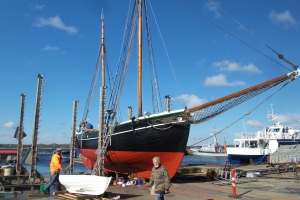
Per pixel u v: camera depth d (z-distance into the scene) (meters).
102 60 30.30
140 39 18.75
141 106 18.28
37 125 14.57
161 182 6.89
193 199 10.64
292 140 38.66
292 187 14.16
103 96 15.17
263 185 15.00
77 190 10.97
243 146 39.81
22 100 15.95
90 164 24.47
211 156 90.69
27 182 13.41
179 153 15.01
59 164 12.28
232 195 11.32
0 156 28.25
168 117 14.58
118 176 17.55
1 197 11.14
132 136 15.55
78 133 25.98
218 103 14.09
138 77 18.58
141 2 19.00
